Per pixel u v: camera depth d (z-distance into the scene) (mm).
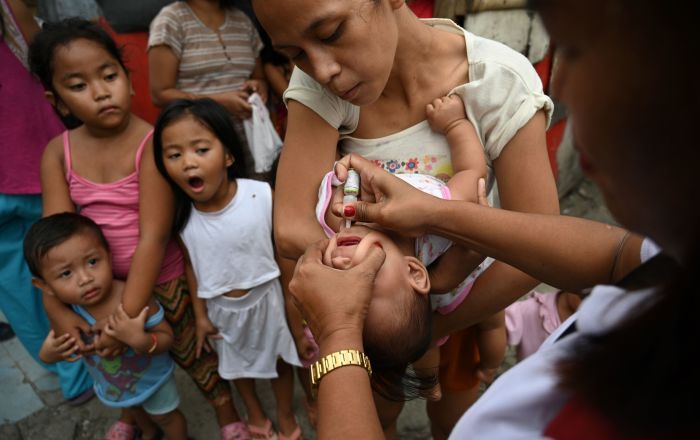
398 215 1000
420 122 1229
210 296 1923
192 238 1890
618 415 469
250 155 2650
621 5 367
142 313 1801
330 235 1152
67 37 1729
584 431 488
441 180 1236
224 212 1850
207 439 2336
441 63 1188
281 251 1211
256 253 1875
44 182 1974
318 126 1183
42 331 2498
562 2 401
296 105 1193
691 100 363
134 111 3053
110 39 1838
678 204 408
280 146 2635
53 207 1947
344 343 848
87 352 1846
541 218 999
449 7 2223
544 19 425
